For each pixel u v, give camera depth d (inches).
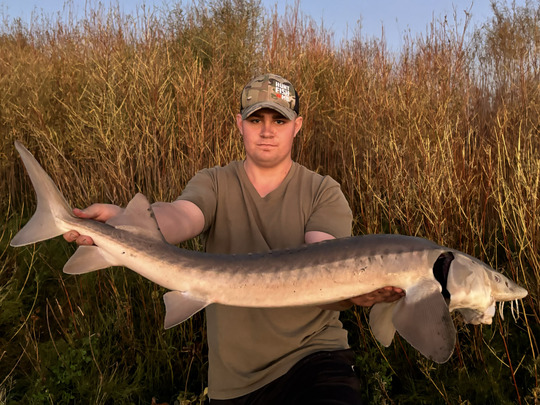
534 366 119.1
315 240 89.1
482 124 216.4
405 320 69.3
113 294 151.7
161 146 182.4
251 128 92.9
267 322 89.1
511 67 243.8
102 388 127.6
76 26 273.9
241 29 261.3
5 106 207.8
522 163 147.8
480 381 125.6
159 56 232.1
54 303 158.1
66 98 214.5
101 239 76.1
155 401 128.0
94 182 176.4
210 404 93.8
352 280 72.5
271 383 88.2
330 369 84.9
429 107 195.3
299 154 203.0
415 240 73.6
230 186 95.9
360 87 227.3
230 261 76.2
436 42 233.9
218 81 215.5
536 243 132.8
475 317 76.2
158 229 78.2
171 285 76.2
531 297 132.4
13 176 205.2
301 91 216.1
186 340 143.4
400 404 127.6
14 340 145.5
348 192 183.9
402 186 151.7
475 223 149.8
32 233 76.2
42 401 120.6
